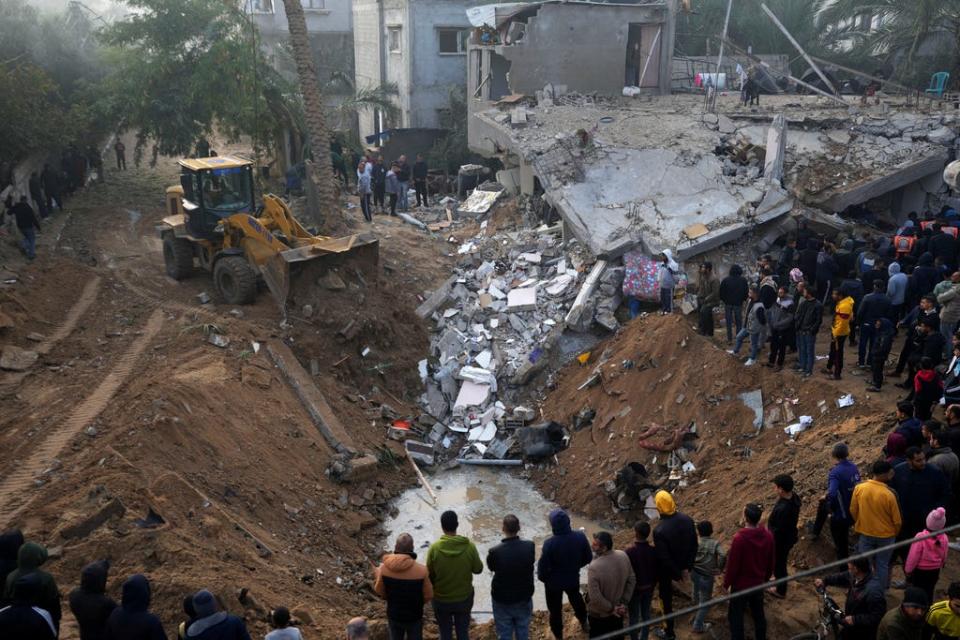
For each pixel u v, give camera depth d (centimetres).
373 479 1491
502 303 1947
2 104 2239
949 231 1617
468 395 1761
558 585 857
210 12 2592
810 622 905
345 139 3084
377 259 1861
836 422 1316
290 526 1264
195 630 664
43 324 1667
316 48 4081
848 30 3206
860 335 1430
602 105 2492
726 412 1453
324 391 1623
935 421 970
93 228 2295
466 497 1513
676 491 1395
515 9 2586
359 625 679
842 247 1745
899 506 888
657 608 952
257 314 1742
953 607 686
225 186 1841
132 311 1761
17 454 1196
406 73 3356
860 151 2089
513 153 2405
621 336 1745
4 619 657
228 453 1303
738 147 2119
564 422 1662
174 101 2581
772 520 898
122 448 1189
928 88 2759
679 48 3297
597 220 1953
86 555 976
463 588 815
